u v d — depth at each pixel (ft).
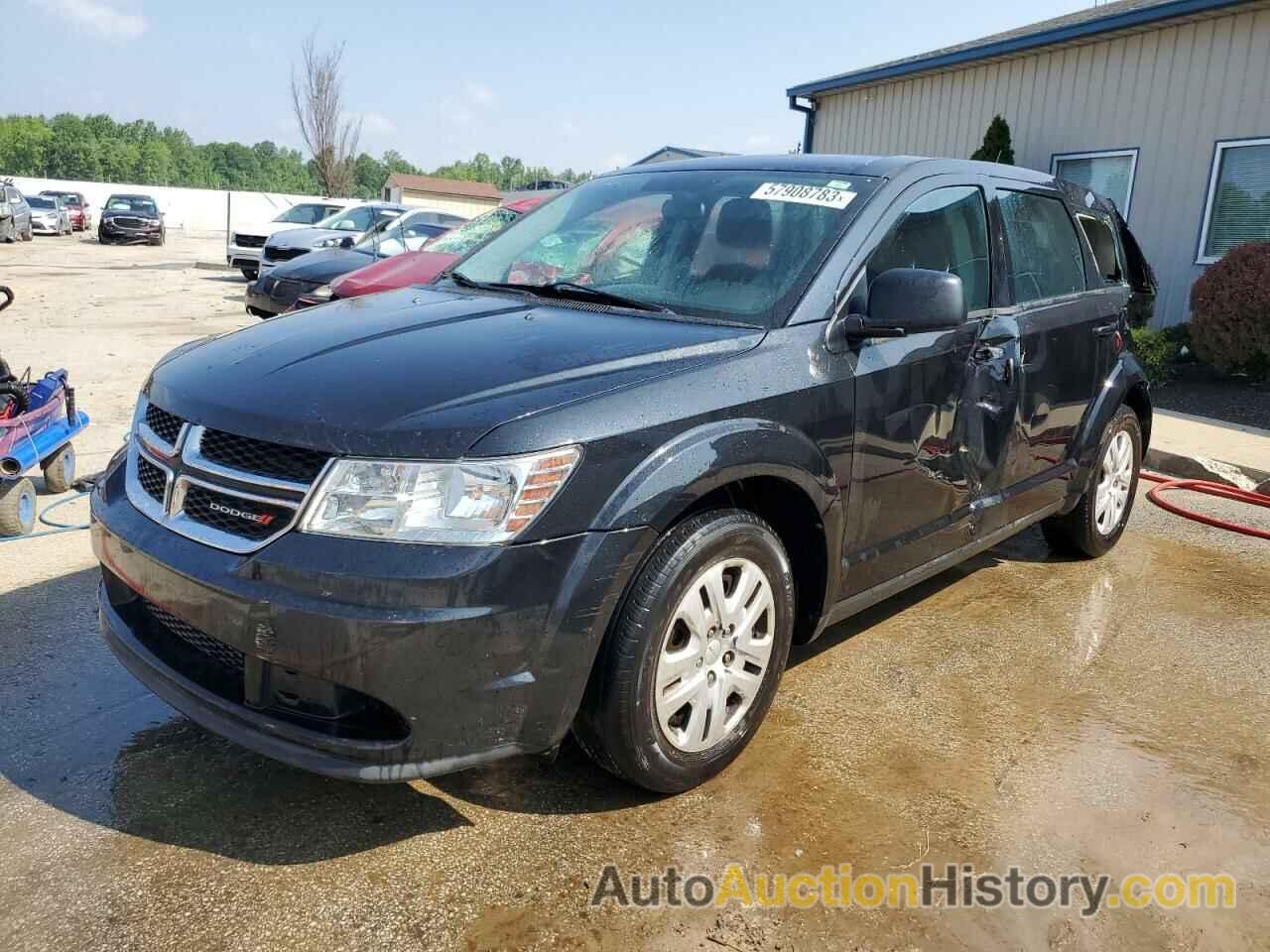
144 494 8.82
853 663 12.34
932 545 11.86
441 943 7.31
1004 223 13.15
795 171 11.92
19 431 15.70
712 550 8.73
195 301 51.57
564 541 7.74
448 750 7.68
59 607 12.96
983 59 42.50
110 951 7.12
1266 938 7.70
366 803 8.99
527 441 7.65
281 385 8.37
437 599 7.32
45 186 156.46
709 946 7.39
